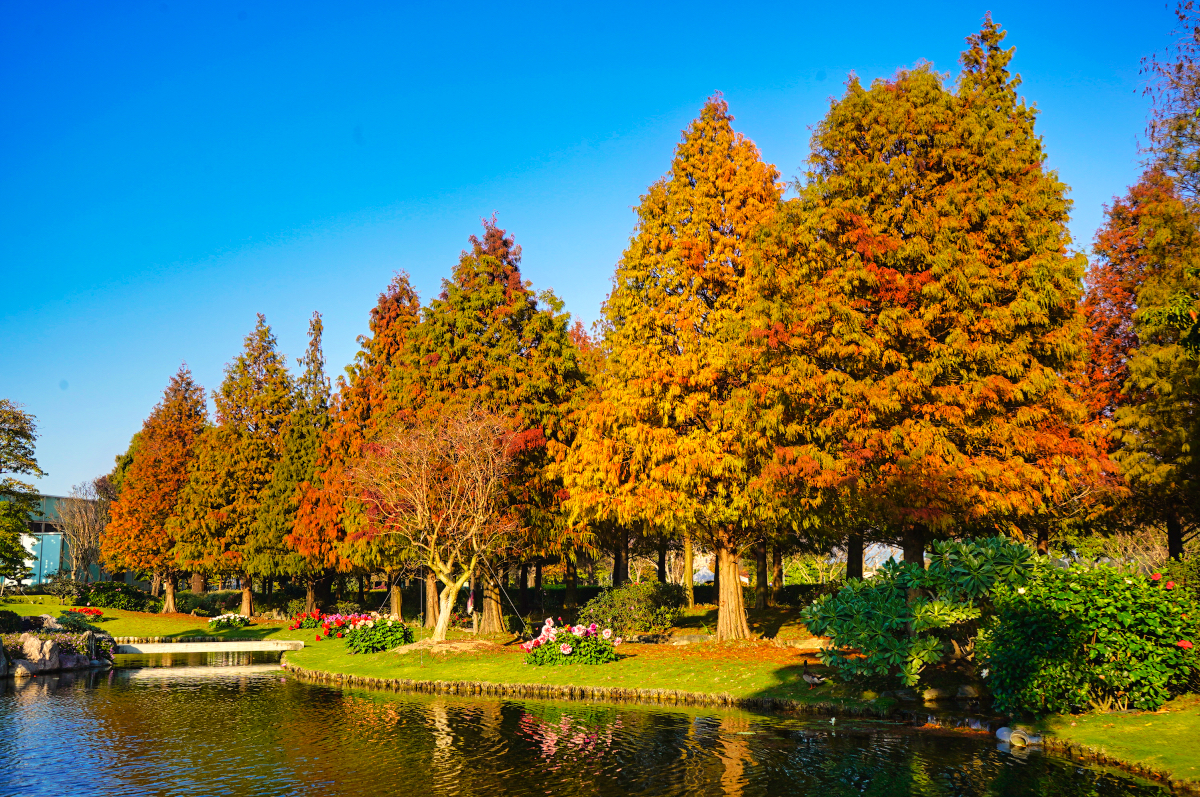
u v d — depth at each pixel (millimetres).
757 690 18047
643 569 62375
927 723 14797
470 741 14969
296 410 50500
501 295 32656
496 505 29500
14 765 13625
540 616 39969
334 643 34719
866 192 20984
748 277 23578
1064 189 20156
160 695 22406
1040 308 19172
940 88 21297
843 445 20188
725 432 23281
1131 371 24969
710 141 25484
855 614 16000
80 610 49344
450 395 31453
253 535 48594
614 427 25562
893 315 19609
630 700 19281
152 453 56969
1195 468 23500
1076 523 28188
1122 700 13273
